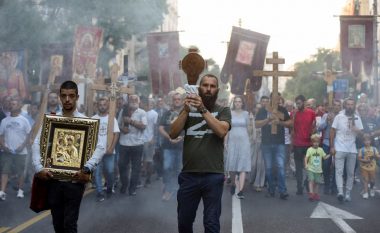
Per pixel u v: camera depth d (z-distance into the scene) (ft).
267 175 32.04
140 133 31.91
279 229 22.22
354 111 30.12
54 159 16.02
